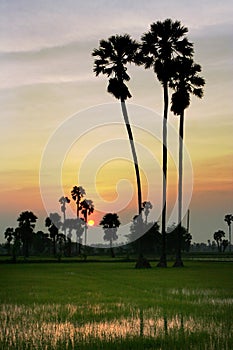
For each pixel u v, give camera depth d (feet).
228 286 109.19
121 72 213.87
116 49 214.48
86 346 47.42
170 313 65.98
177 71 206.69
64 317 63.67
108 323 58.65
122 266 219.82
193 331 53.16
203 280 127.24
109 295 91.40
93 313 67.00
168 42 212.43
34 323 58.90
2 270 188.03
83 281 127.65
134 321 59.62
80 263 263.08
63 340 49.65
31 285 116.37
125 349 46.37
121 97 212.84
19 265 238.68
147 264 198.39
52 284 119.55
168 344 47.60
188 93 209.26
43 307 73.15
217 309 69.87
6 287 110.32
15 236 451.53
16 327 56.13
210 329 54.08
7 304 77.36
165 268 192.03
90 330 54.39
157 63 209.26
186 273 158.10
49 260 290.76
